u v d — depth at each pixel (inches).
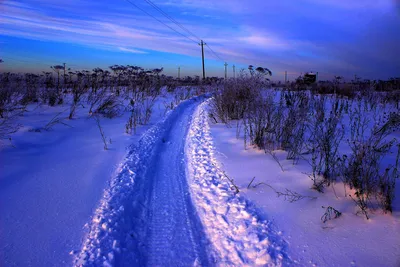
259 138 240.5
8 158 200.7
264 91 374.3
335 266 94.7
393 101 436.1
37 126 287.7
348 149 204.4
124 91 645.9
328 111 363.9
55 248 111.7
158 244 122.8
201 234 129.6
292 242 109.6
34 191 159.0
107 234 120.7
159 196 168.7
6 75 429.1
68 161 209.5
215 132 316.5
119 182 175.9
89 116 371.6
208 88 975.6
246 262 105.3
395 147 204.5
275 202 141.9
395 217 115.0
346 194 138.8
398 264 91.3
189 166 219.1
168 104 576.1
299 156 203.8
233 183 171.0
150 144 273.3
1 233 118.9
